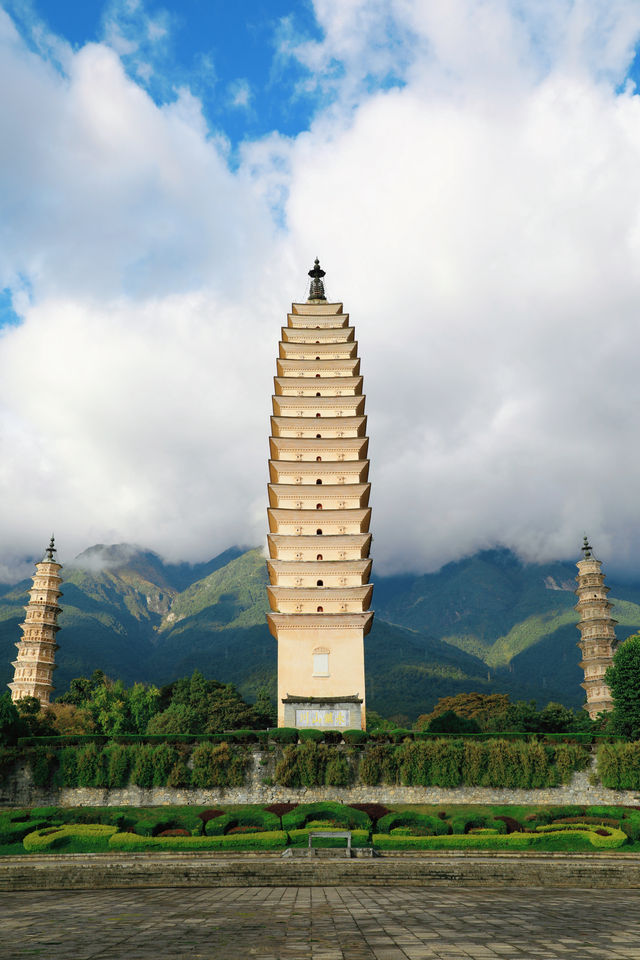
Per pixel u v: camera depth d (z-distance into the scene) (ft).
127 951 62.13
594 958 59.16
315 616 222.07
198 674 395.14
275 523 245.24
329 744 188.14
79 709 325.01
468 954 60.85
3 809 172.96
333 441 254.27
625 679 217.15
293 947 63.87
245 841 147.74
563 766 182.91
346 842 147.33
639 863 132.87
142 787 179.32
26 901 102.99
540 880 124.67
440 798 179.63
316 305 283.59
